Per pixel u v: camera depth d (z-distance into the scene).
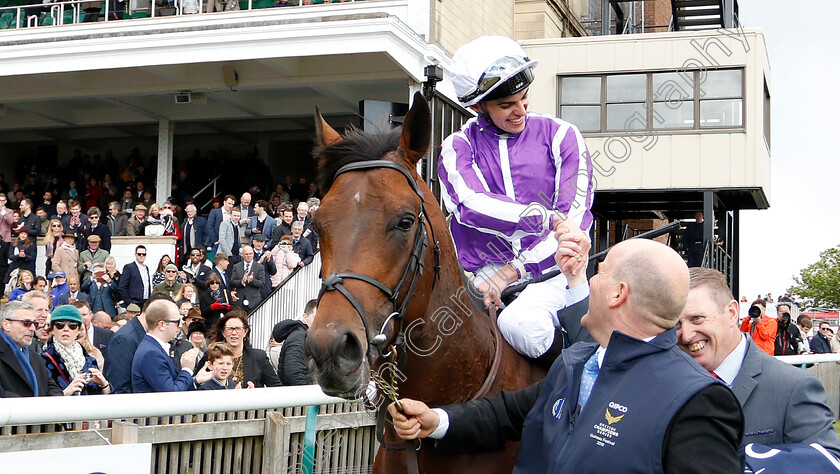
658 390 1.62
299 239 9.24
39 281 8.95
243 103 13.04
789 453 1.95
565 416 1.80
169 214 10.76
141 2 12.24
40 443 2.34
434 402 2.09
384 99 12.34
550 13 14.21
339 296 1.81
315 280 9.35
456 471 2.08
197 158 13.48
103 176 13.93
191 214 10.31
